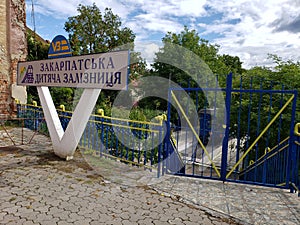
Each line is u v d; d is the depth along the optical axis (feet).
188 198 11.35
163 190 12.21
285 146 13.80
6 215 9.40
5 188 11.84
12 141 20.93
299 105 20.89
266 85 23.25
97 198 11.15
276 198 11.46
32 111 27.53
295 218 9.70
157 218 9.58
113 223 9.14
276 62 25.11
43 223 8.95
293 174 12.17
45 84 17.06
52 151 18.66
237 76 26.53
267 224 9.27
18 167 14.89
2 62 31.40
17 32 32.63
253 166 18.83
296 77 22.63
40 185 12.36
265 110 21.27
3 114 31.58
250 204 10.83
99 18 58.75
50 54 16.70
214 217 9.74
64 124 21.98
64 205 10.37
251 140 23.04
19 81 19.45
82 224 9.00
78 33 57.47
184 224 9.20
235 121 23.54
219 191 12.20
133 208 10.33
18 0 32.55
